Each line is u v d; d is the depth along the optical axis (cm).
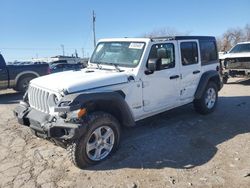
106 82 511
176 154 520
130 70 567
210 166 471
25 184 432
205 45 746
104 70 588
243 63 1234
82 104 450
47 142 593
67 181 438
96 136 483
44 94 496
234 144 558
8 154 540
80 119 448
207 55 754
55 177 450
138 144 567
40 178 448
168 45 632
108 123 493
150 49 578
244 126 665
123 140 589
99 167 477
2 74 1226
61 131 452
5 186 429
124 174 453
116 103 499
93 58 653
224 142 569
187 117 741
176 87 654
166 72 621
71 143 461
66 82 488
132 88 550
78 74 550
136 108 566
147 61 572
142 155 518
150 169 466
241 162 480
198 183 421
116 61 603
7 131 678
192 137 602
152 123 695
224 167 466
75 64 1842
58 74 567
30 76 1303
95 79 504
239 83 1346
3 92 1429
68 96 457
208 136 606
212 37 778
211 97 770
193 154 518
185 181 427
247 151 523
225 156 505
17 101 1135
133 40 598
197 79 718
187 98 695
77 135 439
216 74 761
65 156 522
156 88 600
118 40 623
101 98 475
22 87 1293
